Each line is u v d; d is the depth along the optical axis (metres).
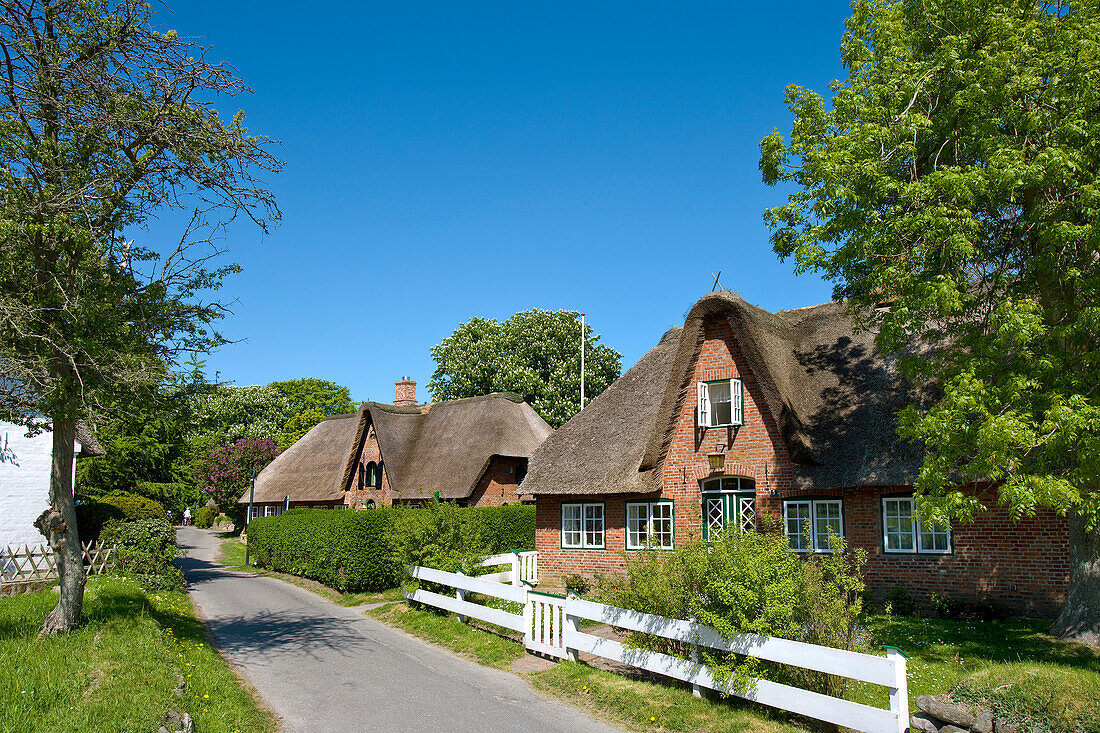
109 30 10.55
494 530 23.88
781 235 12.96
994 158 9.94
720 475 17.72
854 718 7.25
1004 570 14.02
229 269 12.01
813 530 16.22
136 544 19.34
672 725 8.36
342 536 19.91
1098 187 9.40
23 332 9.64
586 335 49.06
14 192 9.88
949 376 10.98
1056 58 9.98
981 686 7.48
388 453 32.66
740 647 8.51
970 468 9.91
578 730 8.38
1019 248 11.26
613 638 13.72
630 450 19.48
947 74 11.27
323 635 14.12
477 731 8.32
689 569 9.41
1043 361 9.60
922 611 14.72
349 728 8.41
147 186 11.12
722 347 18.22
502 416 31.05
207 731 7.59
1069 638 11.47
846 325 18.58
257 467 44.47
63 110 10.23
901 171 11.79
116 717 6.90
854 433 15.91
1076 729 6.63
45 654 9.05
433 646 13.25
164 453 39.31
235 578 24.38
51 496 10.76
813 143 12.39
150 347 11.26
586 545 20.14
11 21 9.98
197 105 11.20
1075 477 9.35
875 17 12.80
